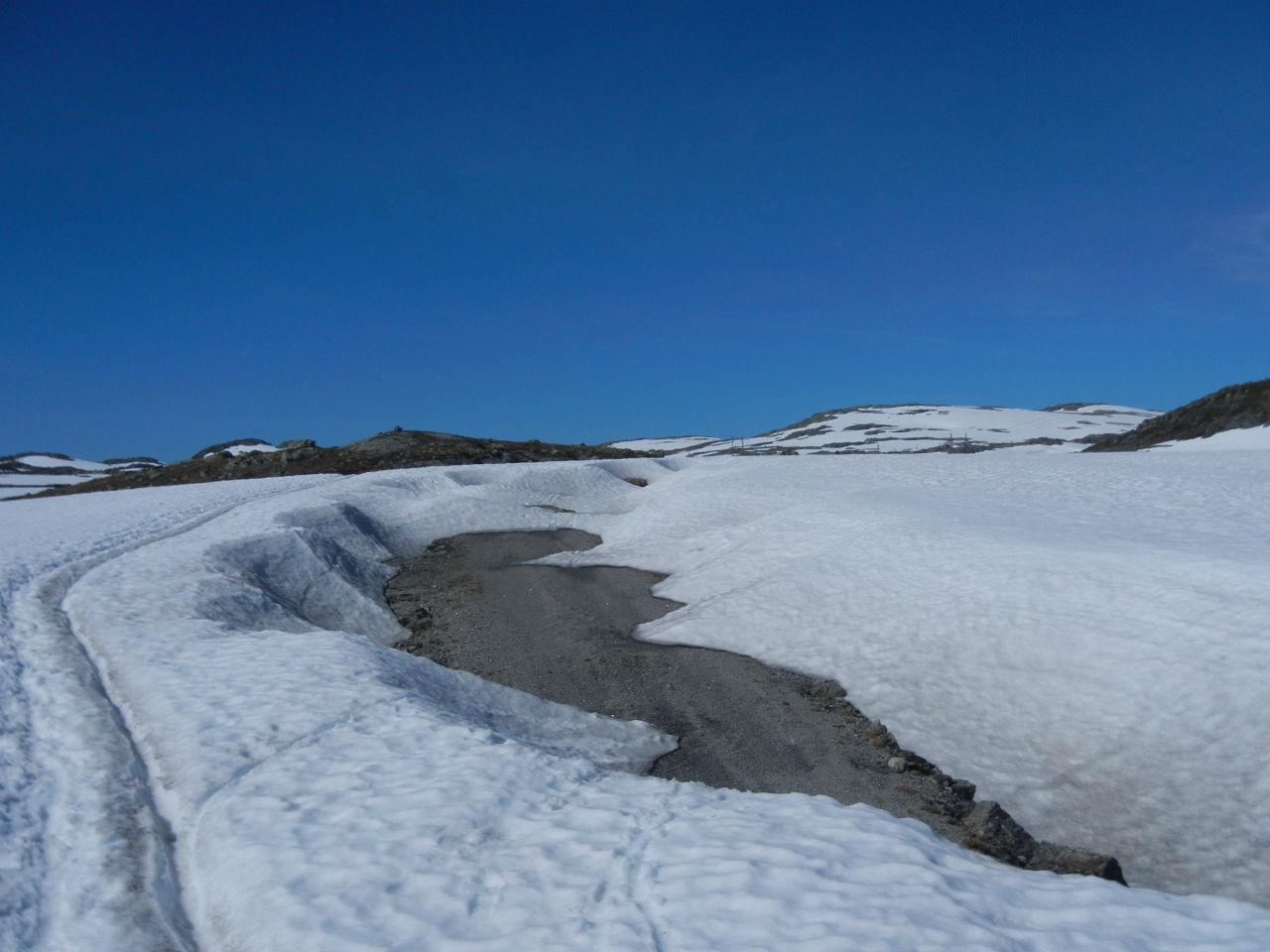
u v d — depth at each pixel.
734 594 15.62
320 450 49.28
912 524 16.75
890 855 5.59
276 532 20.34
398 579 21.34
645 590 18.27
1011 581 12.62
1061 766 9.06
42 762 8.01
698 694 12.05
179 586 15.52
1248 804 7.82
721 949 4.57
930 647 11.81
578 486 31.14
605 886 5.36
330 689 9.77
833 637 12.98
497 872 5.60
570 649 14.60
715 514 23.05
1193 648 9.78
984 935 4.55
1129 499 18.75
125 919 5.45
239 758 7.89
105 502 33.56
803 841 5.85
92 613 13.77
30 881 5.90
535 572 20.91
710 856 5.67
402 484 31.31
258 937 5.07
